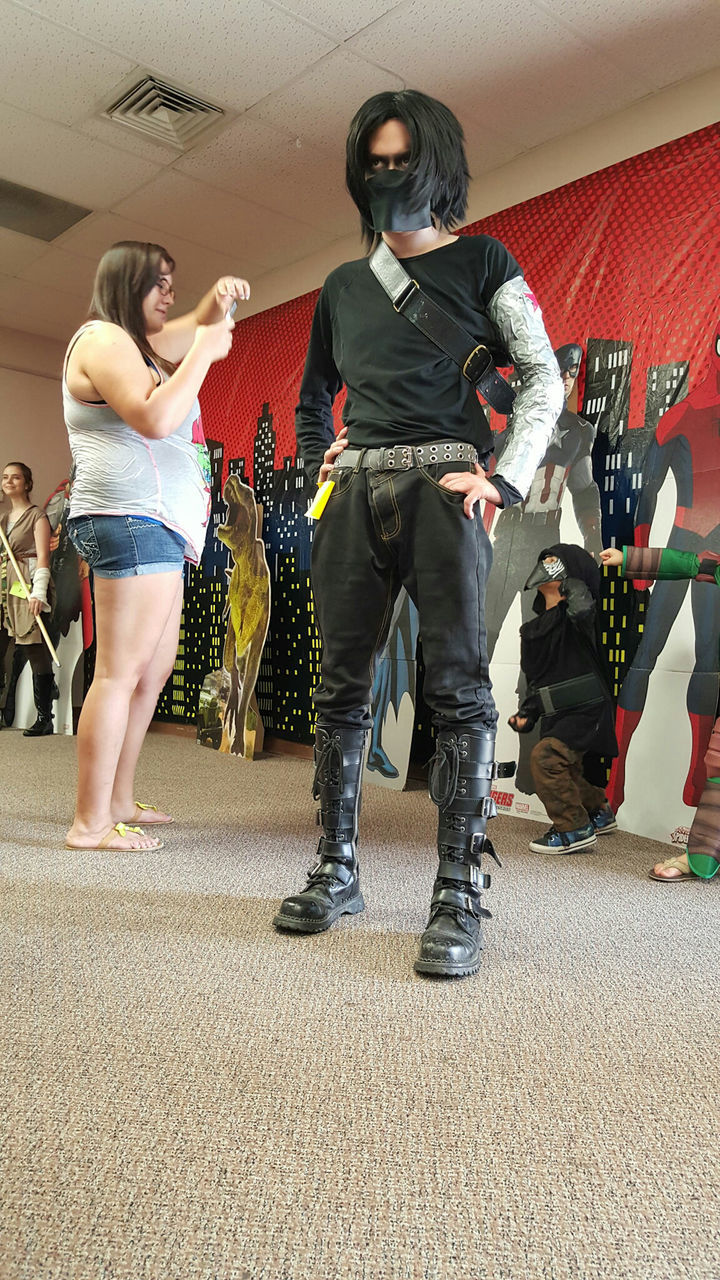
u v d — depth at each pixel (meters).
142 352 2.15
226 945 1.57
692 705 2.54
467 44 2.79
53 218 4.12
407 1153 0.94
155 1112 1.01
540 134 3.23
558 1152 0.95
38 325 5.65
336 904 1.70
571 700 2.42
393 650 3.54
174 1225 0.82
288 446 4.36
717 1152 0.95
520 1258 0.78
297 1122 0.99
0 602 5.03
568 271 3.10
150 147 3.50
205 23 2.75
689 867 2.12
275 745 4.35
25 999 1.32
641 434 2.79
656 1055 1.18
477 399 1.62
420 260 1.60
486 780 1.59
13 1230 0.80
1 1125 0.98
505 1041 1.21
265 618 4.25
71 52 2.91
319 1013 1.29
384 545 1.64
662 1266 0.78
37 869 2.06
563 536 2.95
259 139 3.41
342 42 2.82
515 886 2.04
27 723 5.06
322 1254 0.78
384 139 1.49
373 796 3.23
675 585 2.64
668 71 2.84
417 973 1.46
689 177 2.80
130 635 2.22
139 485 2.15
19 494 4.84
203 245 4.34
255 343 4.65
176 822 2.63
